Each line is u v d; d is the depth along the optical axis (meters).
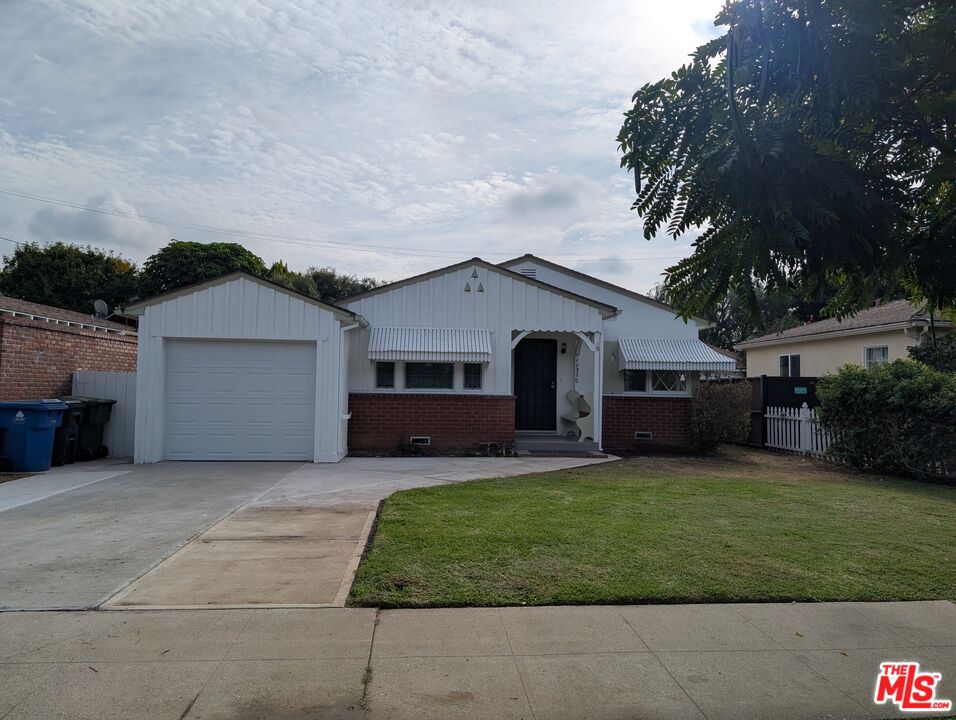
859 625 4.77
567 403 15.96
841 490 9.93
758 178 3.24
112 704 3.55
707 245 3.54
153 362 12.34
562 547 6.39
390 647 4.31
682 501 8.76
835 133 3.29
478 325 14.55
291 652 4.21
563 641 4.44
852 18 3.18
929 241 3.65
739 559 6.14
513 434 14.27
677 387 16.14
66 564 5.94
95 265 37.16
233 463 12.34
